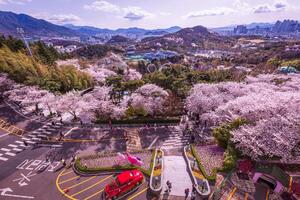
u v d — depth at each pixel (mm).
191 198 24969
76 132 46781
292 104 34312
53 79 66688
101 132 47188
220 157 34094
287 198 25312
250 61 160750
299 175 28281
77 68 87000
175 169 31422
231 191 26406
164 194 26203
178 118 52688
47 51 91438
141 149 39969
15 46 85750
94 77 87625
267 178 26891
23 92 57562
